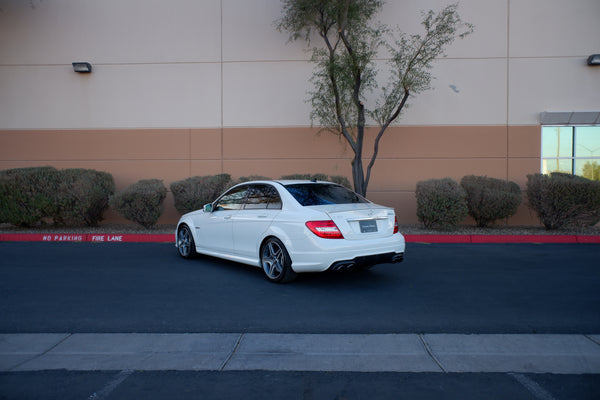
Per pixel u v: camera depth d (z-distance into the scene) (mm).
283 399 3291
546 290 6121
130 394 3363
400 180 12859
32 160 13375
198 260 8219
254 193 7023
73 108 13328
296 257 5945
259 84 13055
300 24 11961
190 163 13211
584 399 3289
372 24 12609
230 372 3723
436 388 3445
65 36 13281
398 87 10844
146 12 13219
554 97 12602
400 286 6355
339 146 12945
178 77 13195
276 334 4523
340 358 3977
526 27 12625
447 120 12781
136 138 13273
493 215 11234
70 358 3990
